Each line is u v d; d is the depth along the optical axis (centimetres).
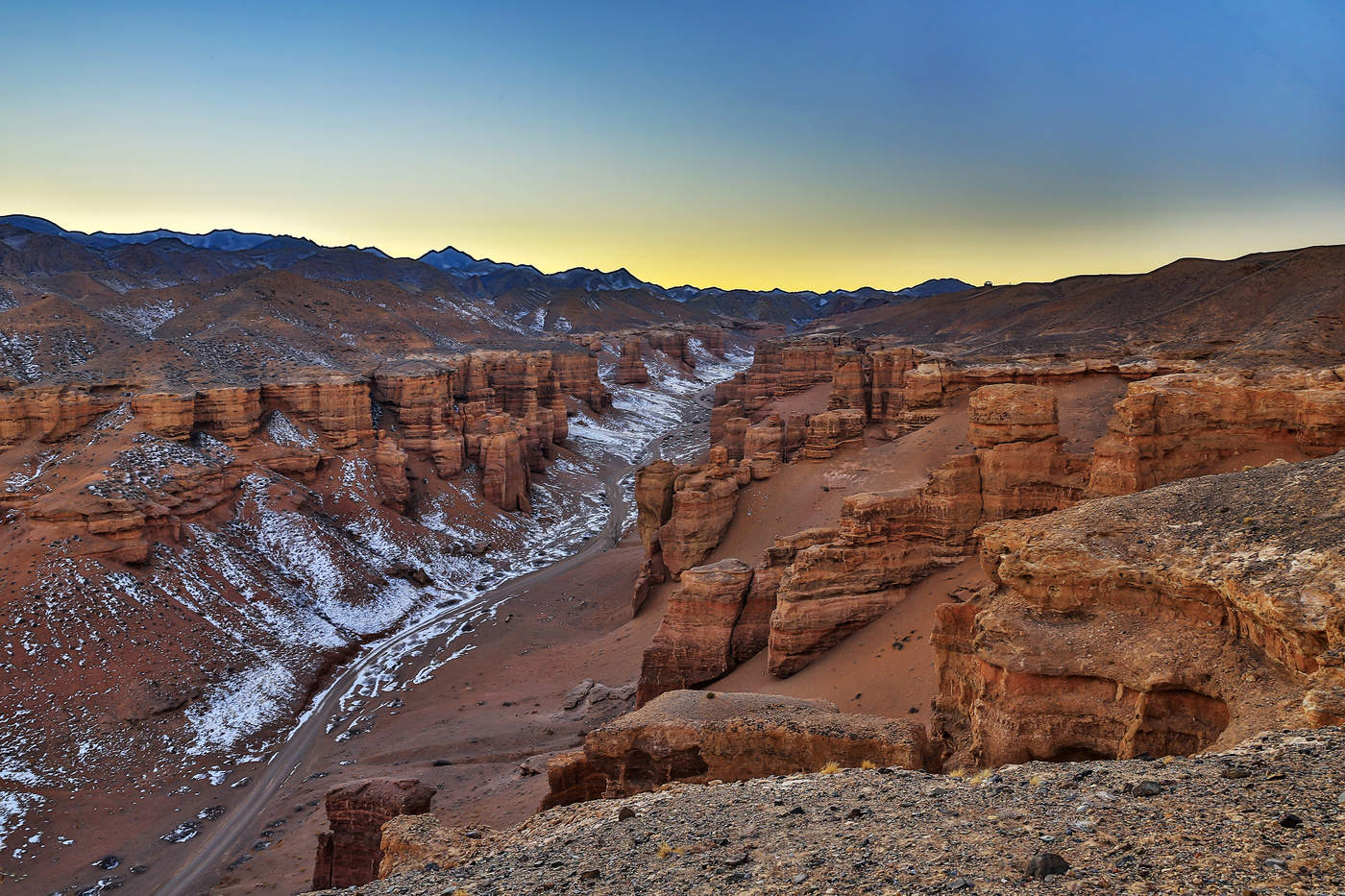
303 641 7306
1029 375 7869
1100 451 4281
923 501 4562
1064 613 2311
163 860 4531
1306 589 1798
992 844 1157
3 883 4275
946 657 2909
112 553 6862
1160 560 2194
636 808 1702
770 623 4472
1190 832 1075
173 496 7756
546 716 5731
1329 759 1225
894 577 4500
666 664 4928
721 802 1631
